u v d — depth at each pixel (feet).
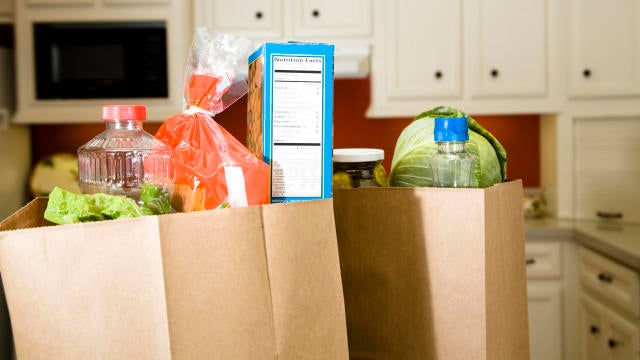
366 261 2.23
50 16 9.00
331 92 1.99
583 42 9.05
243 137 6.00
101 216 1.71
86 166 2.15
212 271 1.62
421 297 2.15
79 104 9.09
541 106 9.21
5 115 9.17
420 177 2.42
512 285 2.25
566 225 8.61
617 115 9.00
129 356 1.55
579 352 8.43
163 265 1.56
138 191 2.06
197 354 1.60
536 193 9.71
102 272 1.53
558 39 9.13
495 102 9.24
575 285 8.46
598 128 9.13
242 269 1.66
